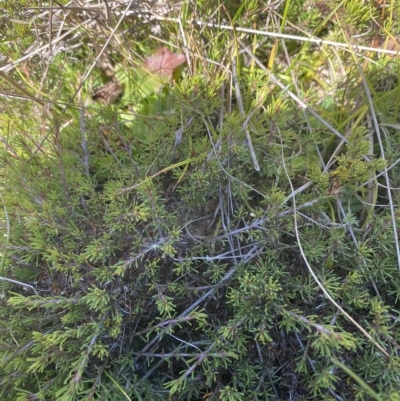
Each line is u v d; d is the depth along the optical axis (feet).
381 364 3.17
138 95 4.87
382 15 4.35
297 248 3.72
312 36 4.26
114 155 4.06
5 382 3.42
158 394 3.41
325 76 4.97
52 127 4.23
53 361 3.40
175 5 4.65
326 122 4.09
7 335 3.57
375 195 3.80
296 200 3.90
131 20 4.88
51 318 3.48
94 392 3.28
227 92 4.56
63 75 4.96
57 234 3.72
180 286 3.47
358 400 3.20
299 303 3.61
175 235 3.36
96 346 3.18
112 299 3.45
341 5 4.27
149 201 3.42
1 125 4.81
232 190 3.95
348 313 3.49
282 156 3.73
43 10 4.59
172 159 4.09
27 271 3.82
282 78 4.74
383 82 4.60
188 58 4.54
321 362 3.41
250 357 3.57
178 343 3.78
